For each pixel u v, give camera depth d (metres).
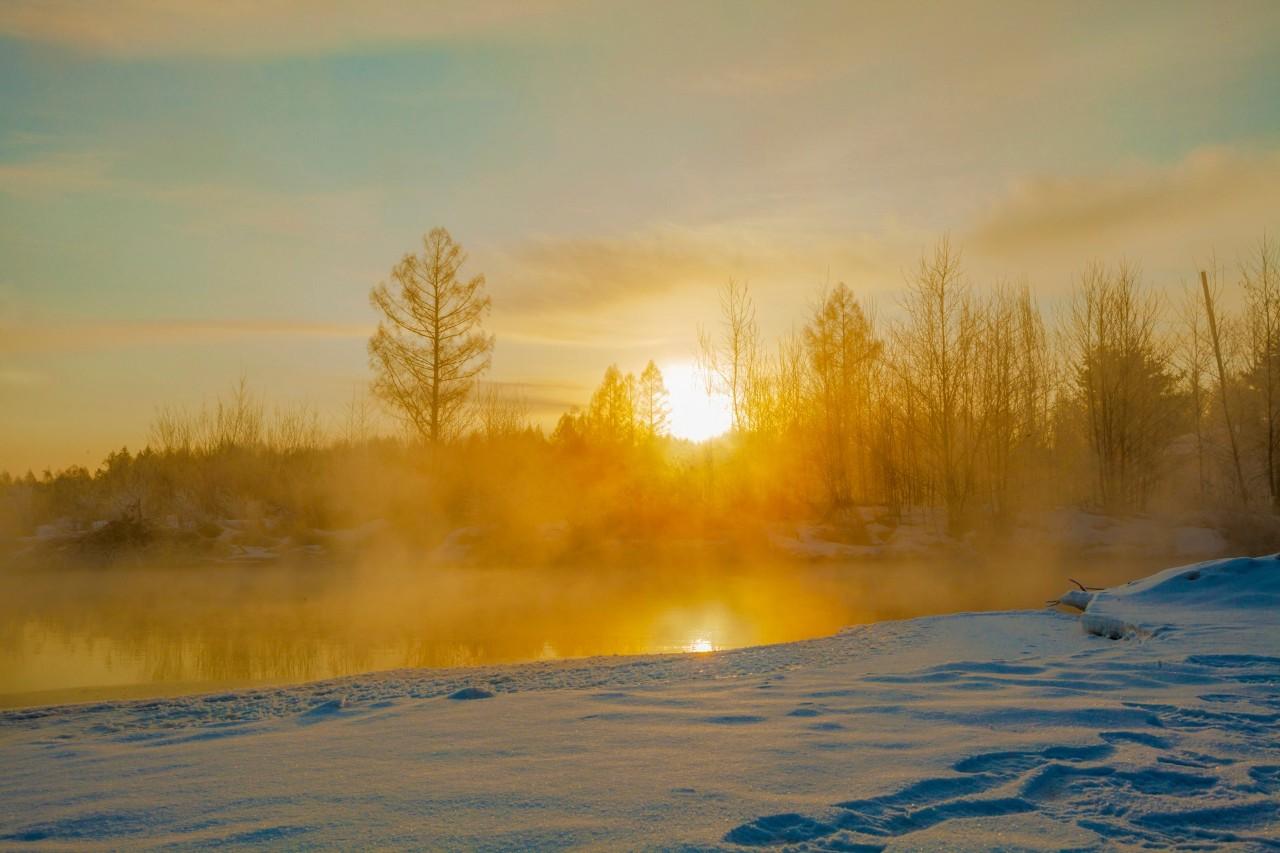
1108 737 5.40
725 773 4.76
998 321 39.19
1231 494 38.41
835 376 41.38
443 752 5.52
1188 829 3.84
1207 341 41.12
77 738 7.50
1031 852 3.56
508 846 3.68
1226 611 11.45
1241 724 5.68
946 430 35.28
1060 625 12.70
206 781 4.98
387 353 37.78
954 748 5.18
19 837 4.04
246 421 48.84
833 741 5.46
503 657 13.12
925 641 11.84
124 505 36.41
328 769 5.17
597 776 4.77
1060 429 42.03
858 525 35.78
